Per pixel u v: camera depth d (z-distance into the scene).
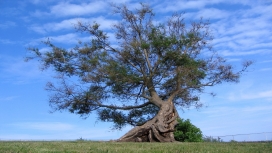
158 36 28.67
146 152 11.20
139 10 32.22
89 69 31.12
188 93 32.06
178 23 30.80
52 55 32.06
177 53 28.47
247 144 15.80
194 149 12.52
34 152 10.61
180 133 24.62
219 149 12.65
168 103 28.02
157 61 29.22
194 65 28.98
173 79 29.56
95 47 32.75
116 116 34.25
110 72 29.59
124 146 14.02
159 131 24.31
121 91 31.08
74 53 32.56
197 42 30.33
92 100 32.25
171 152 11.38
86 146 13.40
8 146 12.48
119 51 31.05
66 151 11.01
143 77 29.61
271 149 12.94
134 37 32.12
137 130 24.23
